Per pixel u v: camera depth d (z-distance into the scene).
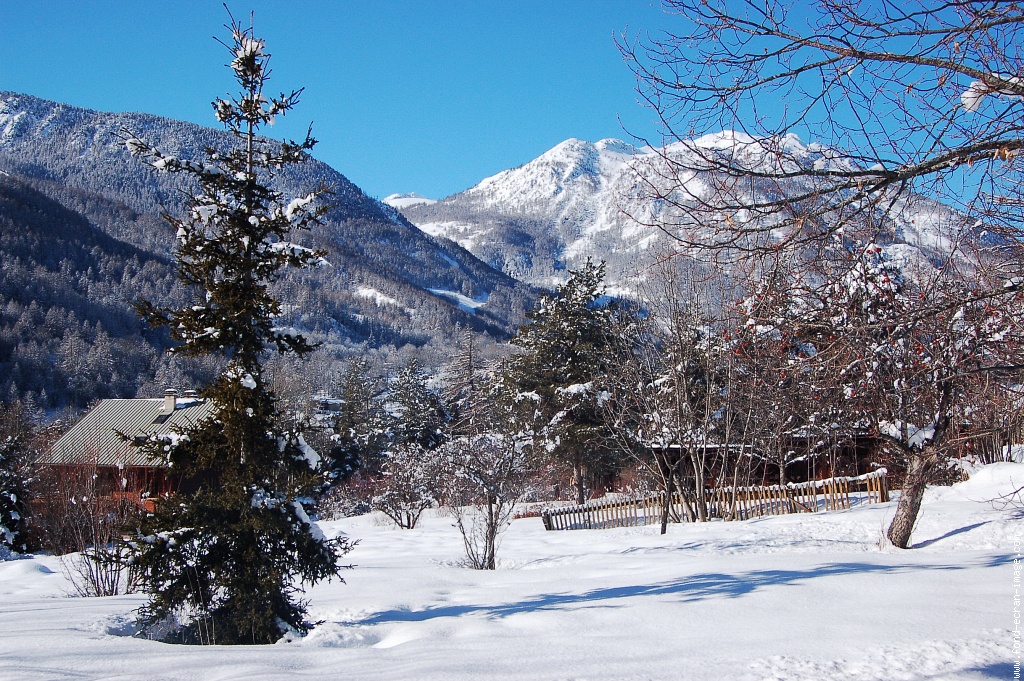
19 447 30.45
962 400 13.42
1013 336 6.63
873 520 19.02
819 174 4.54
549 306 39.09
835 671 5.98
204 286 10.62
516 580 13.06
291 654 7.75
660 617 8.54
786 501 24.53
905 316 4.80
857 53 4.41
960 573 10.11
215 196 10.51
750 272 4.88
